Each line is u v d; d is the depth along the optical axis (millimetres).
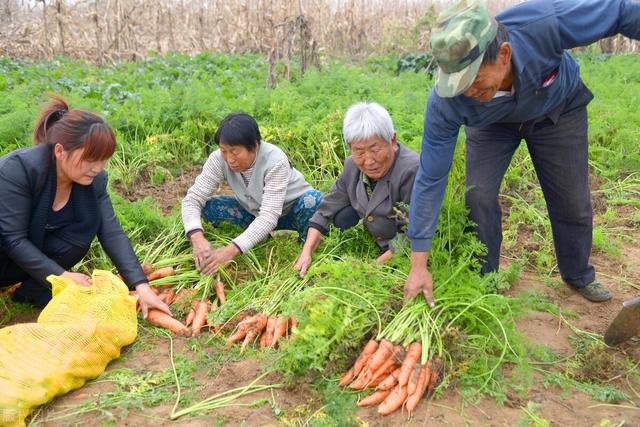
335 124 6277
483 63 2424
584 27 2701
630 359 3207
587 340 3371
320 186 5645
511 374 3010
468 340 3039
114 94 8234
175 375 2971
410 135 6375
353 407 2744
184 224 4066
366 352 2881
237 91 8609
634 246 4887
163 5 16750
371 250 4012
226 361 3154
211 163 4129
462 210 3340
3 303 3697
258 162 3977
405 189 3562
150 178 5926
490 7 19078
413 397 2686
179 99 6922
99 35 13547
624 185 6094
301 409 2721
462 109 2715
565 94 3078
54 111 3254
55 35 15125
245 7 16016
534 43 2672
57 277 3174
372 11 19016
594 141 6980
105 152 3102
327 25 17828
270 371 3006
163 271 3877
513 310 3254
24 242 3277
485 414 2719
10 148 5594
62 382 2801
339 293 3117
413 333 2879
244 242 3850
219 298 3713
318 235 3957
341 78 8883
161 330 3430
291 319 3322
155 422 2680
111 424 2652
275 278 3766
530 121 3174
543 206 5508
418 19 15828
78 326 2963
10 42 14570
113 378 2984
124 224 4371
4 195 3188
